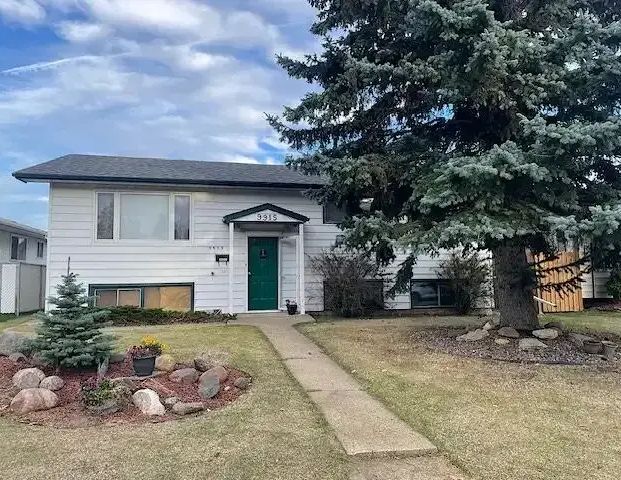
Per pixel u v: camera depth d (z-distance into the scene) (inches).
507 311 348.8
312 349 327.0
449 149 356.8
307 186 530.6
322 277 543.2
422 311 556.4
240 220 503.5
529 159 263.4
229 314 487.8
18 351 262.7
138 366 235.3
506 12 305.3
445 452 160.2
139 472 144.3
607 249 279.7
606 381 239.8
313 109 345.7
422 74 292.0
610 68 262.4
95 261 486.0
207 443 165.9
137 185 497.4
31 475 142.1
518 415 193.5
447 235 262.7
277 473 144.6
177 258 509.7
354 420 190.1
